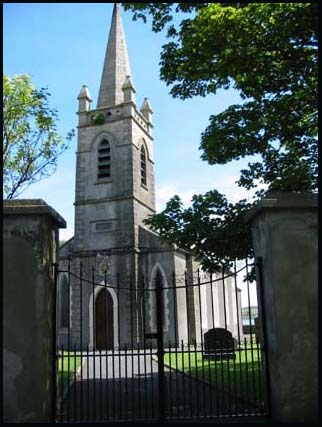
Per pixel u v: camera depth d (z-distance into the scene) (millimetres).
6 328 7156
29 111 14617
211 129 13555
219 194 13914
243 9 10547
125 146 35656
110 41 40688
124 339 30500
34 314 7254
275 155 13672
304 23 10188
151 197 38844
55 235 8273
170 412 8492
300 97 11750
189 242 13586
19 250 7430
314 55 10812
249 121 12977
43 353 7266
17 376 7023
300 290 7301
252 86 11844
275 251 7414
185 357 20812
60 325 32656
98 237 34125
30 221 7535
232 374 13453
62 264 34031
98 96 39156
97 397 10648
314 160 12250
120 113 36656
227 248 13094
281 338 7125
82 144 36906
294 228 7523
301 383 7000
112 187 34969
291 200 7520
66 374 14953
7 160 14594
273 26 10422
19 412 6914
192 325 32719
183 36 12133
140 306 31234
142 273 32562
